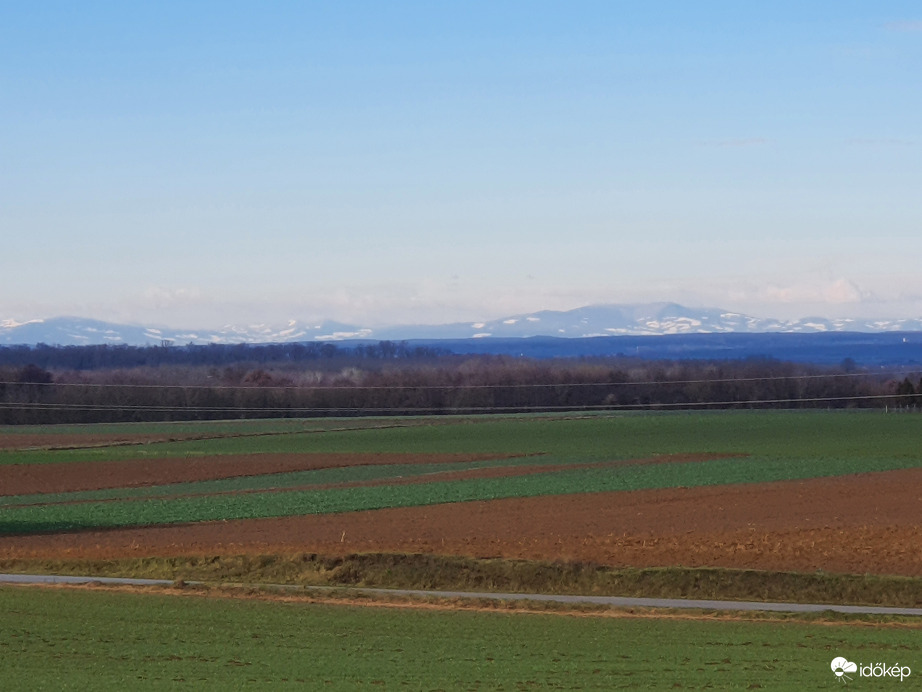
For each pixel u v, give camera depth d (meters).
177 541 76.88
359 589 54.91
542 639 42.28
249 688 34.81
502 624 45.25
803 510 88.75
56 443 166.75
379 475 127.75
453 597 51.66
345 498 104.50
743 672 36.97
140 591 53.97
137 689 34.69
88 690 34.62
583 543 70.75
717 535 74.00
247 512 95.31
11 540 79.75
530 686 35.19
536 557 63.78
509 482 115.81
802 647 40.75
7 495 114.25
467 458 144.00
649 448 152.12
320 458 145.62
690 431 174.00
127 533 82.94
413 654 39.88
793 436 164.38
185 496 110.75
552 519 85.94
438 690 34.69
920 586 51.62
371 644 41.62
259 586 54.66
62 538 80.38
